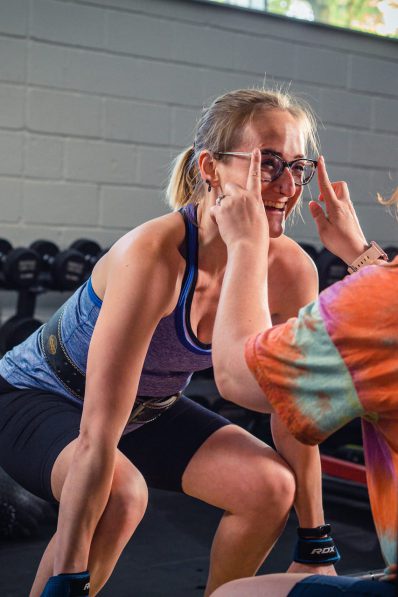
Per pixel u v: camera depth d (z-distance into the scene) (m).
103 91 4.07
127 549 2.71
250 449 1.58
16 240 3.93
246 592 1.04
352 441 3.35
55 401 1.62
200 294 1.49
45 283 3.75
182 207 1.54
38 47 3.90
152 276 1.38
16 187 3.91
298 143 1.43
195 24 4.26
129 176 4.18
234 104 1.44
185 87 4.27
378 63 4.78
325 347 0.94
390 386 0.91
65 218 4.04
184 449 1.62
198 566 2.56
